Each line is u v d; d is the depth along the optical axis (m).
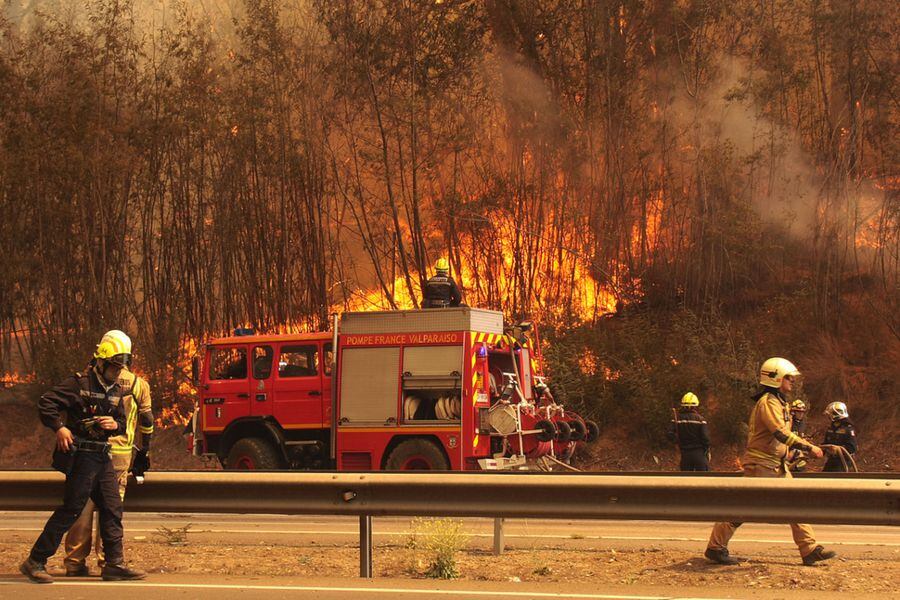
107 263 25.80
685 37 23.86
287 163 24.75
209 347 17.11
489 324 15.38
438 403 14.93
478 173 24.86
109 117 25.67
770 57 23.17
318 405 15.98
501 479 7.86
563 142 24.28
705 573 8.24
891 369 20.44
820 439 19.56
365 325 15.55
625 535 11.20
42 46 27.27
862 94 22.19
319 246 24.83
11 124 25.89
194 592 7.32
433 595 7.07
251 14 25.28
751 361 20.03
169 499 8.43
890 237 22.00
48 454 24.16
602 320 23.22
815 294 21.53
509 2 24.56
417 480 7.99
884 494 7.35
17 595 7.25
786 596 7.03
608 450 20.36
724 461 19.22
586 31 24.41
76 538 8.23
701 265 22.77
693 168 23.47
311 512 8.18
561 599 6.88
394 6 24.86
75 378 7.93
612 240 23.58
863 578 7.85
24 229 26.27
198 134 25.30
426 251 25.09
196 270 25.39
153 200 25.64
